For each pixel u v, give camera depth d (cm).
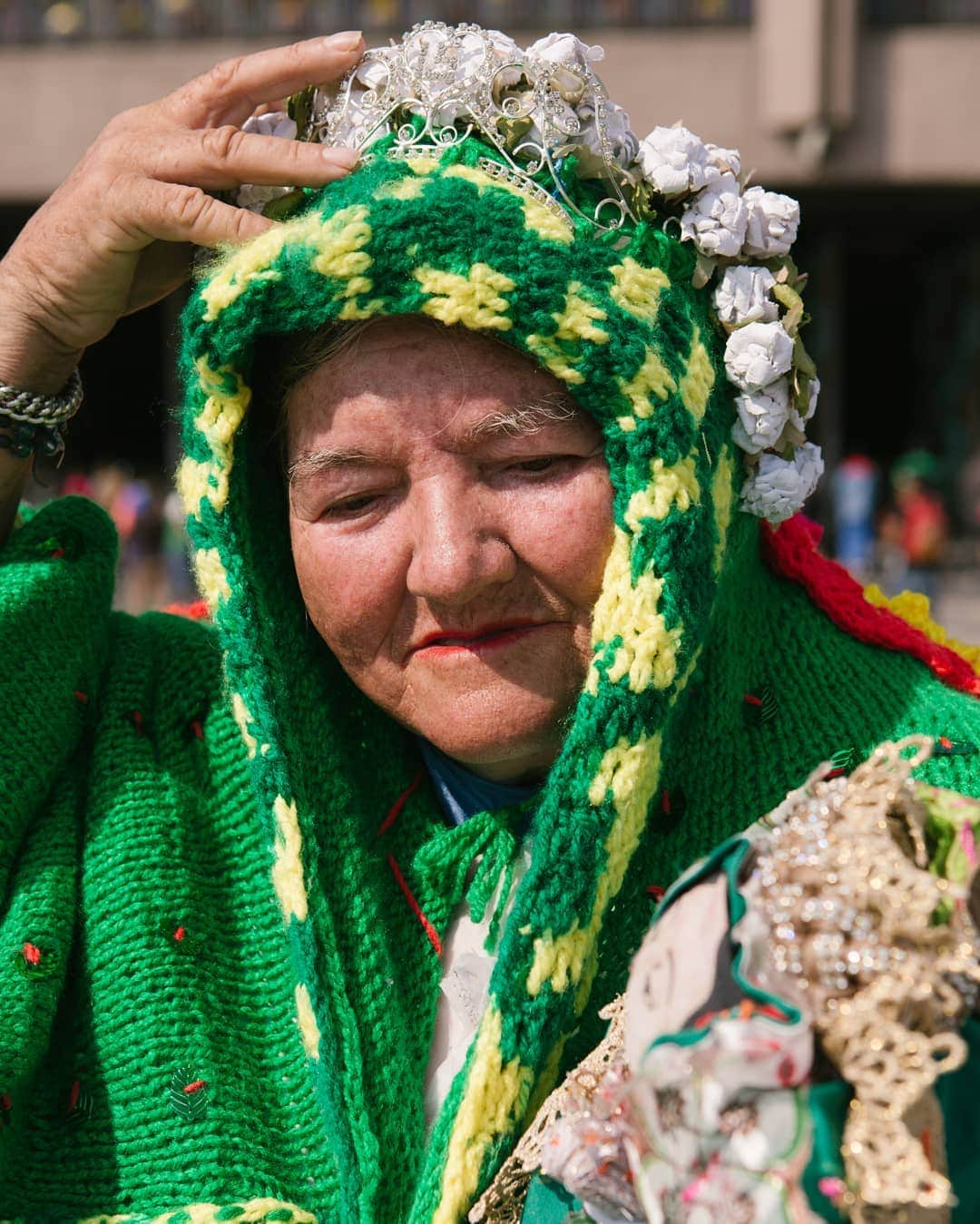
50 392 126
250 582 110
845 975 65
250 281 97
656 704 97
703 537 98
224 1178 105
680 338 98
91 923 114
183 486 109
